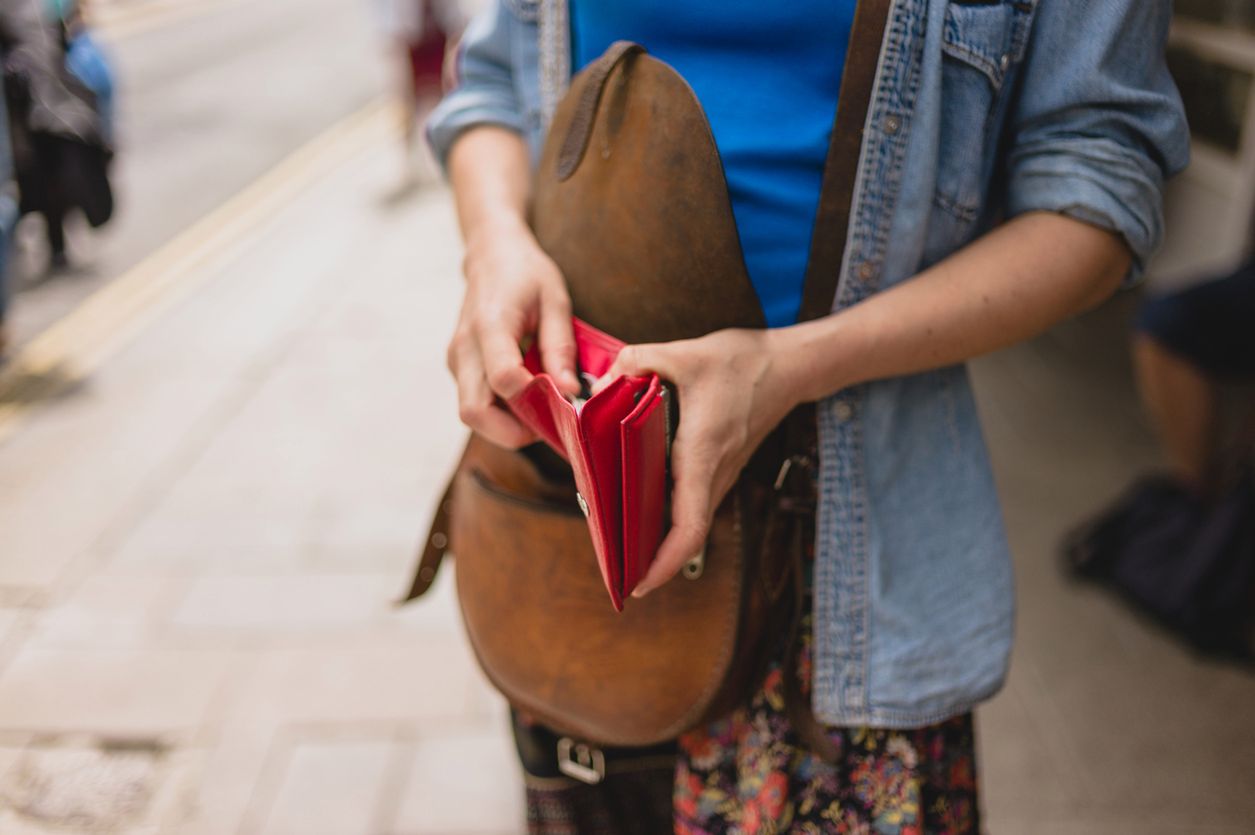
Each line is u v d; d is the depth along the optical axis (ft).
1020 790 7.28
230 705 8.18
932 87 3.05
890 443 3.40
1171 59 13.84
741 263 3.06
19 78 14.55
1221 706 7.98
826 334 3.10
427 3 22.63
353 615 9.14
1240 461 8.62
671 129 3.02
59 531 10.32
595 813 4.36
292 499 10.85
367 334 14.88
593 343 3.24
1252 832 6.94
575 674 3.44
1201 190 13.46
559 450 3.17
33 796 7.36
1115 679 8.25
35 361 14.07
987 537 3.53
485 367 3.17
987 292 3.14
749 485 3.27
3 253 13.78
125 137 27.07
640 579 2.93
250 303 16.10
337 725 7.98
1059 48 3.03
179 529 10.36
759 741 3.48
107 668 8.53
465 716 8.06
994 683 3.49
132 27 47.70
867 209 3.16
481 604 3.63
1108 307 14.67
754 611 3.30
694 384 2.93
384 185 22.44
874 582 3.39
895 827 3.42
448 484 4.16
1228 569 8.43
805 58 3.14
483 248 3.52
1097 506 10.32
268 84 34.45
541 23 3.79
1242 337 8.53
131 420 12.50
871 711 3.38
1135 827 6.98
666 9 3.26
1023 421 11.96
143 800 7.35
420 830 7.11
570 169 3.30
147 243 18.97
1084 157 3.09
